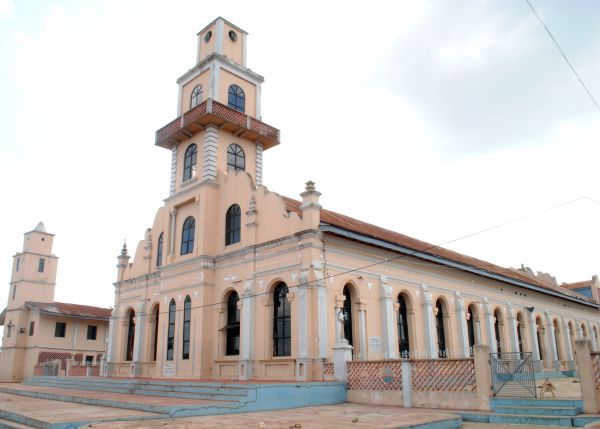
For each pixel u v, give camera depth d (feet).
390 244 82.23
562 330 142.82
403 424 39.45
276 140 100.68
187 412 48.24
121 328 107.65
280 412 51.49
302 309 68.69
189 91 104.12
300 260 71.51
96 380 83.20
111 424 40.19
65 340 155.43
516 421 46.01
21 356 150.71
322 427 38.01
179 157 99.71
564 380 85.46
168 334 90.48
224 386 58.08
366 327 77.20
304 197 73.26
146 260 104.53
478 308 107.65
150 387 70.18
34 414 48.80
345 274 75.41
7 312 158.92
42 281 162.71
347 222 90.79
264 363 72.79
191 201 92.68
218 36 101.35
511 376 54.19
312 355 67.36
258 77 105.09
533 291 131.13
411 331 87.30
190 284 87.25
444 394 53.67
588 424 40.29
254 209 81.05
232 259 83.05
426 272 94.53
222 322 82.12
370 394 60.03
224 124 93.15
